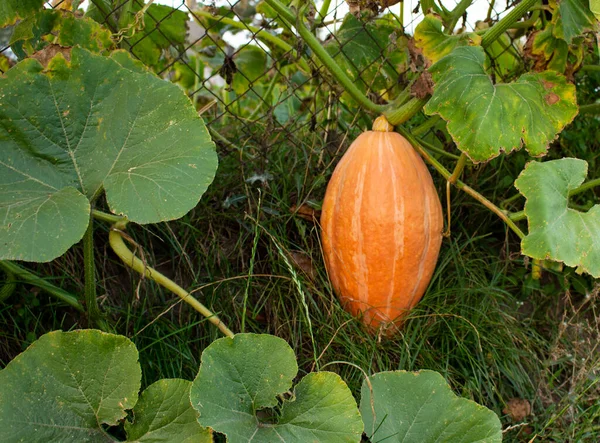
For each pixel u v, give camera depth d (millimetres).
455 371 1278
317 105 1731
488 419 1063
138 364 985
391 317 1294
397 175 1222
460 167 1274
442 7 1355
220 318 1300
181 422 986
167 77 1739
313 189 1443
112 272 1342
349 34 1501
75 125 1056
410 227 1225
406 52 1443
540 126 1180
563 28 1238
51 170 1043
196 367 1226
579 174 1187
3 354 1214
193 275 1325
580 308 1362
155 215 999
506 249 1488
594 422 1259
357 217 1228
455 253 1399
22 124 1033
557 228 1133
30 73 1038
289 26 1430
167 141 1061
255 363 1010
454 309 1342
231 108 1840
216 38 1795
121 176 1035
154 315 1277
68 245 951
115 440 989
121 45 1370
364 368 1232
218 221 1416
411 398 1075
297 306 1295
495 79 1560
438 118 1359
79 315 1286
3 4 1173
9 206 980
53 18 1230
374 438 1045
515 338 1354
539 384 1303
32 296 1236
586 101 1600
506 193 1514
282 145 1538
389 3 1344
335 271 1303
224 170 1464
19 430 934
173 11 1348
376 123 1285
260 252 1416
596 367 1232
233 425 965
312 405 1001
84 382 977
